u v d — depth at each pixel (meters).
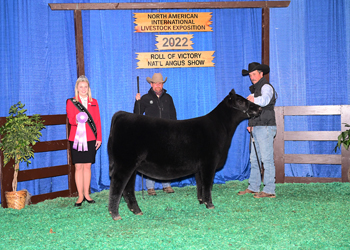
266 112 4.42
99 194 5.06
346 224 3.24
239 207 3.97
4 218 3.75
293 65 5.71
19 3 4.91
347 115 5.44
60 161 5.31
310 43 5.70
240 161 5.73
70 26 5.22
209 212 3.75
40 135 4.59
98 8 5.14
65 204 4.50
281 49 5.70
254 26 5.67
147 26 5.40
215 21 5.61
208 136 3.67
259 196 4.49
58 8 5.04
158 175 3.58
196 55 5.53
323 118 5.75
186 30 5.49
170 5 5.34
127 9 5.29
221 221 3.38
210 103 5.62
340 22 5.67
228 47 5.64
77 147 4.16
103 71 5.32
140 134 3.42
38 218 3.72
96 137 4.34
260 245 2.68
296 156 5.59
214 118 3.83
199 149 3.61
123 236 2.97
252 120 4.53
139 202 4.39
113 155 3.44
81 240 2.90
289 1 5.52
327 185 5.24
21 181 4.60
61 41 5.18
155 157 3.47
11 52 4.93
